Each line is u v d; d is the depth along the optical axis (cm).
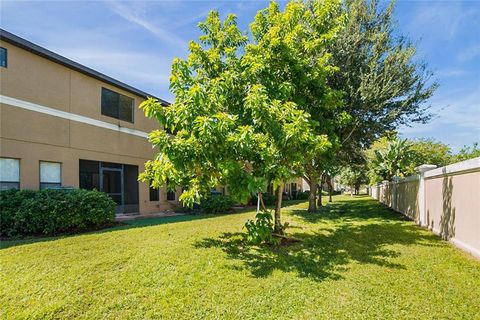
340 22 758
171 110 595
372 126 1198
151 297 410
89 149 1199
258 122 608
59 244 669
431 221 873
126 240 709
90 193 916
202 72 741
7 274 482
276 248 659
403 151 1894
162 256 575
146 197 1485
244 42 768
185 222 1023
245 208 1653
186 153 557
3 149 910
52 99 1059
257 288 437
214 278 473
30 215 802
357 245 686
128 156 1404
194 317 362
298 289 433
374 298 401
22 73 967
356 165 1880
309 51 736
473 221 587
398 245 681
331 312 367
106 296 411
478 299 395
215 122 533
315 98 757
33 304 390
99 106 1255
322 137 640
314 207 1430
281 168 580
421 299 396
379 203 1997
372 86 1055
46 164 1041
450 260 553
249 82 683
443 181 757
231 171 559
